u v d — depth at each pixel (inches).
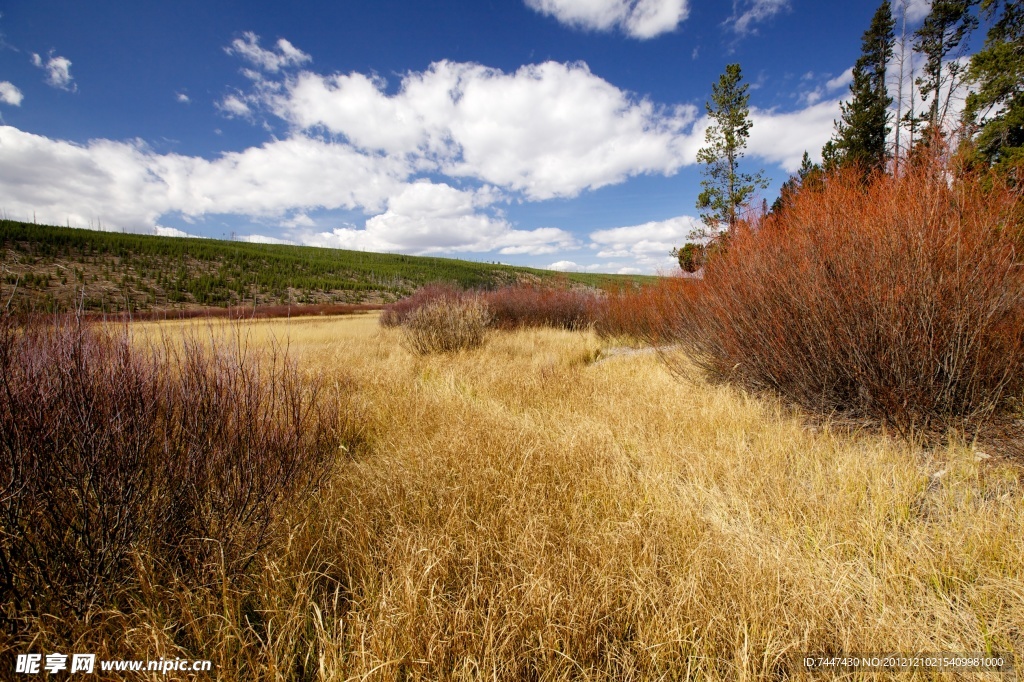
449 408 158.7
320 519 87.4
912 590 67.5
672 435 132.6
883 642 55.6
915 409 124.3
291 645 55.9
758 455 114.9
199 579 67.8
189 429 79.0
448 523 81.1
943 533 75.9
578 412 160.6
